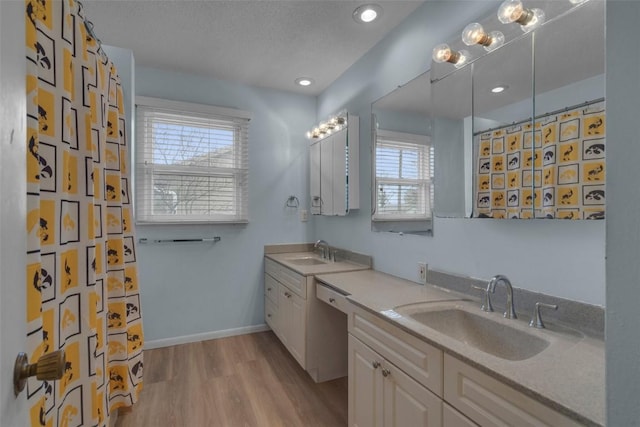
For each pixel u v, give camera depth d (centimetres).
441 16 182
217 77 302
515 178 138
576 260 121
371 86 248
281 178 331
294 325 247
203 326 303
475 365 94
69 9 115
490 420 90
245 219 315
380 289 183
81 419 121
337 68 281
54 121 104
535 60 130
